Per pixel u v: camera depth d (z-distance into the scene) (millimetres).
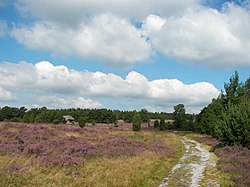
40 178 15109
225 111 44469
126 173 18281
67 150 24844
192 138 67375
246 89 55562
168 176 20547
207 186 17734
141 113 149875
